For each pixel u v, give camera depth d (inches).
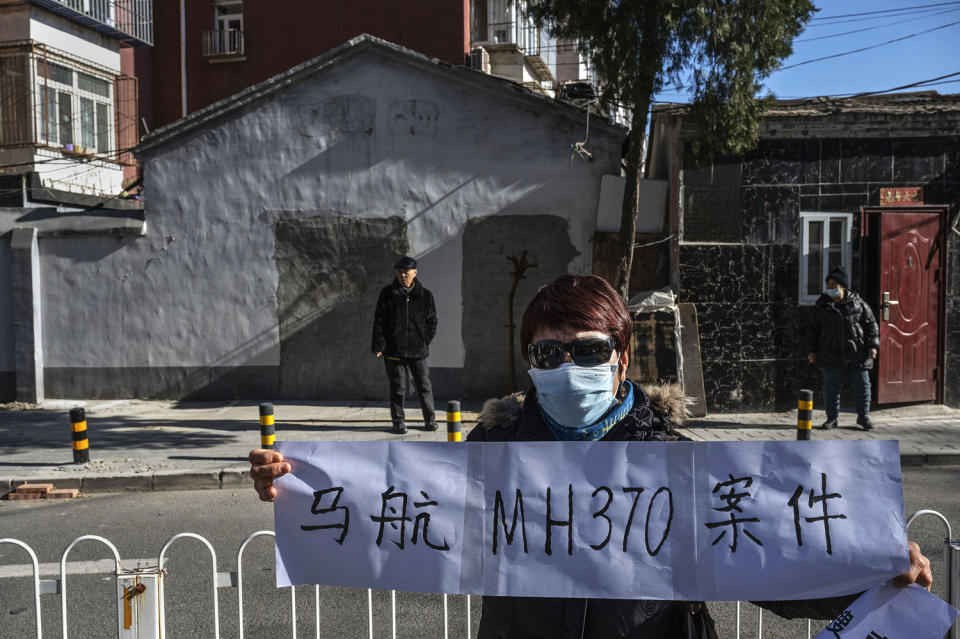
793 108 442.6
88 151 735.1
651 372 425.4
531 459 81.4
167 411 476.1
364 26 823.1
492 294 485.7
